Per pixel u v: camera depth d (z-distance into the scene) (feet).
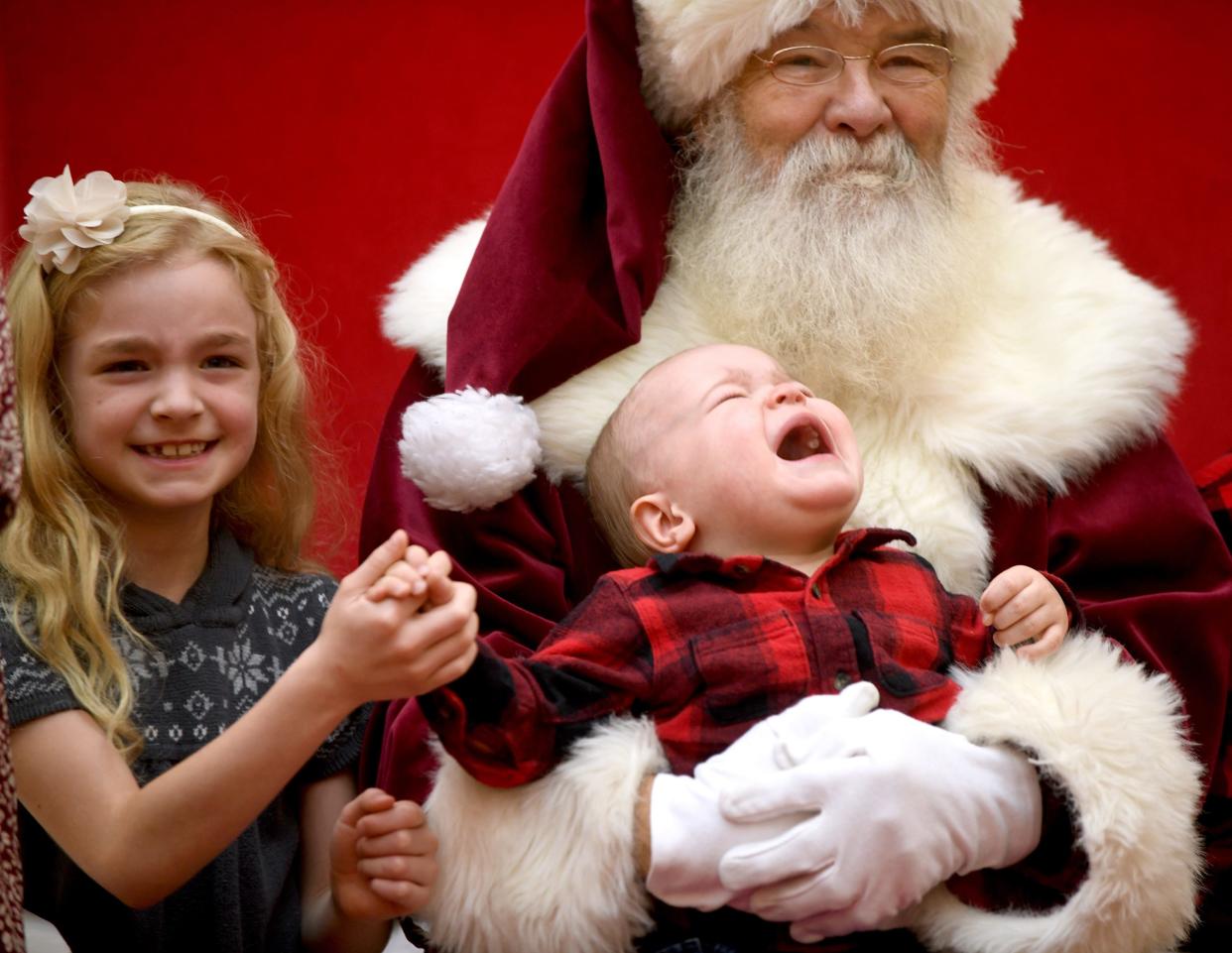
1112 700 6.36
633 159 8.64
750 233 8.45
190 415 7.02
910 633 6.78
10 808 5.35
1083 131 14.10
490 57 13.70
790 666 6.52
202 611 7.35
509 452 7.72
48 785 6.46
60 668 6.70
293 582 7.77
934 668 6.83
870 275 8.25
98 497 7.18
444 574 5.72
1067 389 8.31
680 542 7.13
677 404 7.34
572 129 8.75
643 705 6.61
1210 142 14.11
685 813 6.09
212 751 6.01
